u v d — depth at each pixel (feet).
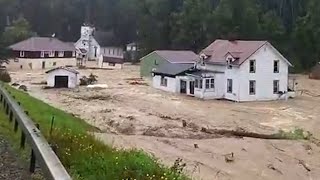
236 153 76.64
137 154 35.86
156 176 30.35
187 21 330.13
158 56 229.66
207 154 73.56
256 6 333.21
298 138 99.50
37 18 411.34
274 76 176.04
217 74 174.29
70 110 120.98
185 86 181.27
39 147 21.58
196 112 133.90
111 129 96.12
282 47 313.32
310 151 85.25
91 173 27.89
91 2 436.76
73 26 429.79
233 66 170.40
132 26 410.52
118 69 297.12
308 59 310.86
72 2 427.74
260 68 172.96
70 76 188.34
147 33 352.28
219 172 63.41
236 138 90.02
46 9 412.98
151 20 351.25
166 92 183.21
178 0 354.95
